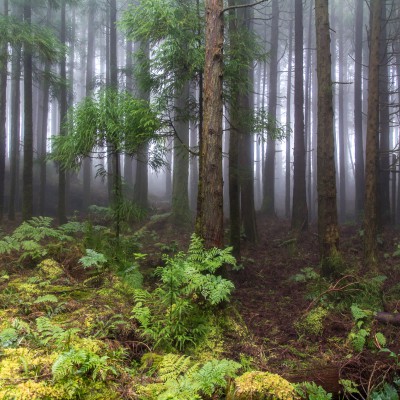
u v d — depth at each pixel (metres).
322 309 5.81
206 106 5.70
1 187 14.31
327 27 8.62
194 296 5.16
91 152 7.45
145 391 2.91
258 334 5.29
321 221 8.33
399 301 5.98
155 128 6.62
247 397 2.85
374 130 9.22
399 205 17.73
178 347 4.49
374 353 4.34
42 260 6.89
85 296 5.40
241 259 9.70
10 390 2.54
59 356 2.80
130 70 16.16
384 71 15.46
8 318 4.08
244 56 7.36
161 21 6.42
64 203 14.08
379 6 9.77
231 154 9.05
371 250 8.71
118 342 3.90
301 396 3.39
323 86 8.48
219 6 5.75
